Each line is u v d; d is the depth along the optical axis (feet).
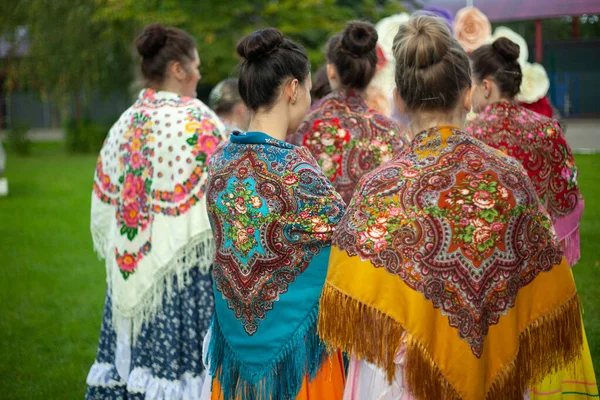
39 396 11.66
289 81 6.72
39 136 88.33
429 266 5.55
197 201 9.41
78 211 30.50
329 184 6.64
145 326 9.52
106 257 10.05
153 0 52.21
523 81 11.26
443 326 5.56
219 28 51.34
